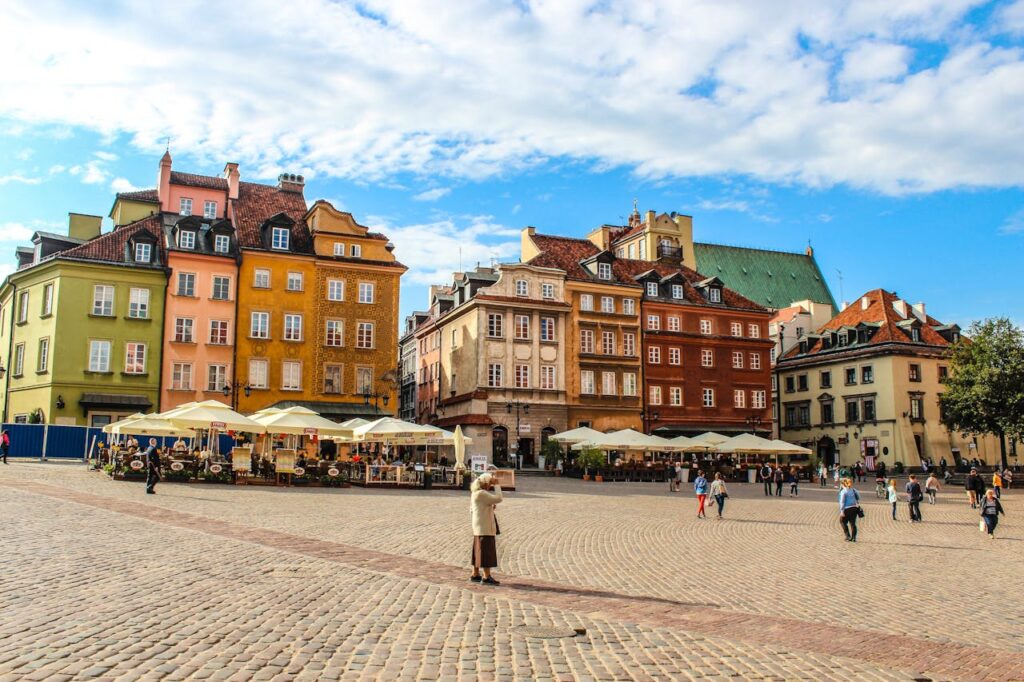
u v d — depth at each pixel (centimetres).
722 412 7906
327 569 1598
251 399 5891
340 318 6172
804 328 9725
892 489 3519
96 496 2756
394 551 1905
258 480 3862
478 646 1067
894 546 2497
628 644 1123
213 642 1027
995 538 2788
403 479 4247
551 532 2470
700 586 1639
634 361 7475
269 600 1289
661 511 3422
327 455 5781
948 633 1294
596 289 7425
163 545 1783
